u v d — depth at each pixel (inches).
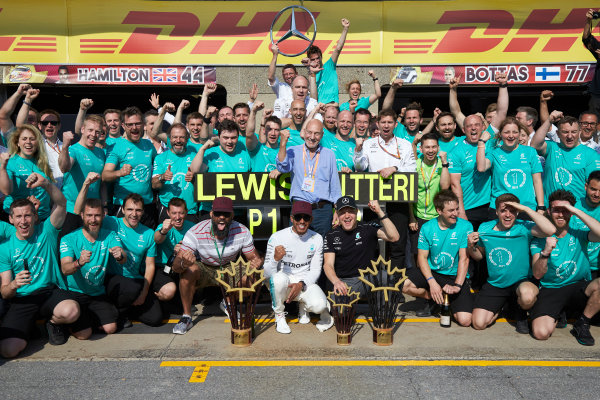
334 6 350.3
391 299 188.4
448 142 261.9
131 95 408.5
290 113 272.1
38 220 209.3
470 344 189.3
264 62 352.5
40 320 215.5
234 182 232.2
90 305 201.2
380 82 358.0
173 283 215.3
